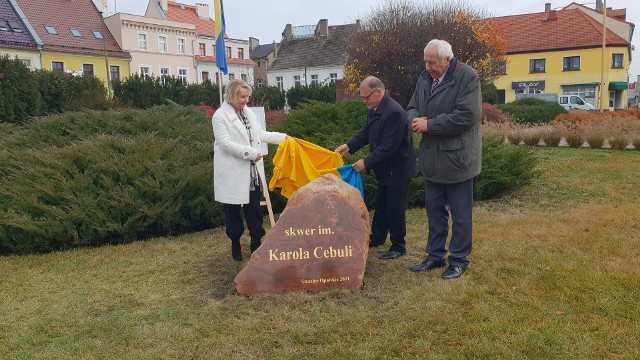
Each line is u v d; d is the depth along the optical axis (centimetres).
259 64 6059
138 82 2408
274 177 557
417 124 464
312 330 383
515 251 552
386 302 428
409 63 2075
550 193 881
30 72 1858
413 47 2055
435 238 506
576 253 538
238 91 512
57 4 4150
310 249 455
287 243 454
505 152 921
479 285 459
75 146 717
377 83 518
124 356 359
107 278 525
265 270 454
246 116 539
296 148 552
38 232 620
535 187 934
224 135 510
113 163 695
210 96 2702
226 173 520
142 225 677
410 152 531
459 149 466
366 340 367
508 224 675
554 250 554
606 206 759
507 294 435
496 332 368
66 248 648
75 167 694
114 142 741
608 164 1180
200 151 774
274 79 5938
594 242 574
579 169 1121
